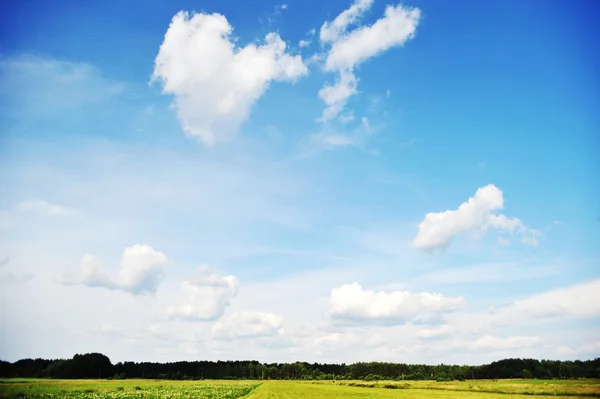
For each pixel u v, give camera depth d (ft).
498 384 374.43
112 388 343.05
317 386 435.12
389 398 234.58
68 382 480.23
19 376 611.06
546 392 254.27
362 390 338.95
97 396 244.83
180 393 284.41
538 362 615.16
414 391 313.12
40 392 266.36
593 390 254.47
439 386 383.04
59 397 235.81
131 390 320.50
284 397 249.96
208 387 400.06
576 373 578.66
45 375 629.92
